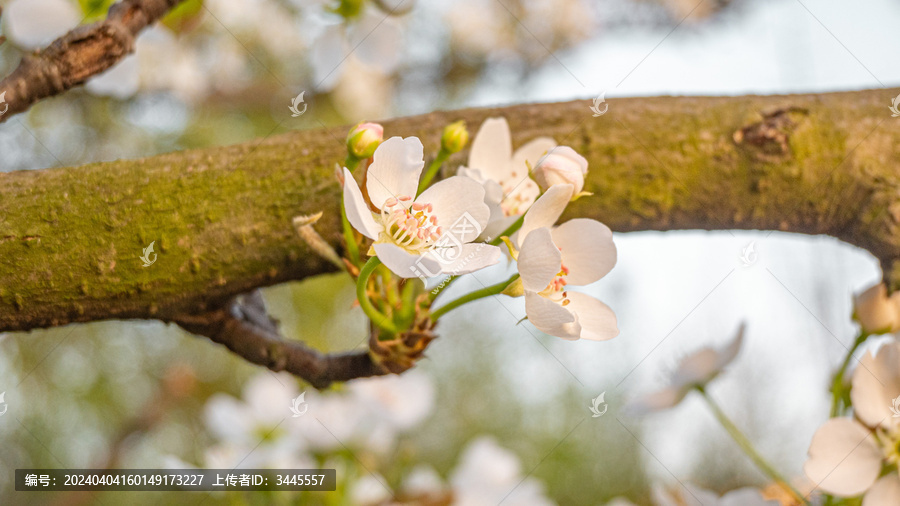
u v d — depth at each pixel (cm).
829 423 35
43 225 35
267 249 36
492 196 34
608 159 38
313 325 88
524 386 122
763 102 39
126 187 35
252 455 46
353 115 74
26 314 35
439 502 46
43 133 70
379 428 47
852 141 39
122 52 37
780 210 39
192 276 36
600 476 114
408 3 44
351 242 35
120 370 96
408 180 34
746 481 89
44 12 40
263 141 37
